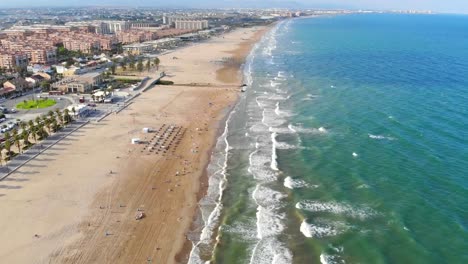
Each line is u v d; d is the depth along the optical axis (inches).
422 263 2257.6
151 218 2856.8
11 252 2442.2
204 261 2415.1
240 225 2748.5
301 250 2454.5
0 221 2746.1
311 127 4495.6
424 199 2874.0
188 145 4200.3
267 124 4692.4
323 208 2866.6
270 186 3240.7
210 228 2736.2
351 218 2723.9
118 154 3917.3
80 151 3951.8
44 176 3408.0
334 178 3287.4
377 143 3924.7
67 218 2815.0
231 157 3850.9
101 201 3051.2
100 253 2468.0
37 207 2930.6
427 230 2536.9
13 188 3193.9
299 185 3216.0
